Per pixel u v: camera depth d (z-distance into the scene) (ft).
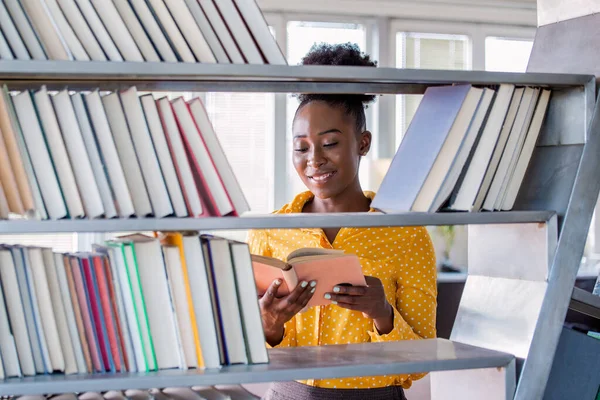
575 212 5.34
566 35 5.78
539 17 6.13
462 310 6.18
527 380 5.32
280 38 12.87
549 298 5.34
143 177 4.71
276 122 12.77
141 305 4.76
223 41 4.75
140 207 4.72
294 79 4.95
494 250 5.95
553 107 5.57
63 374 4.68
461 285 12.80
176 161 4.75
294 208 6.83
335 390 6.25
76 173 4.62
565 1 5.82
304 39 13.09
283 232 6.79
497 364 5.31
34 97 4.54
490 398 5.49
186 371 4.76
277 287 5.45
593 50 5.44
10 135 4.48
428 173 5.05
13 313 4.59
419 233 6.70
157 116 4.68
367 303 5.70
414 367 5.10
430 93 5.63
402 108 13.42
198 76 4.77
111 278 4.75
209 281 4.88
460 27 13.60
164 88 5.31
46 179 4.58
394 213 4.95
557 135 5.56
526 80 5.16
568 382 5.94
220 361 4.92
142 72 4.56
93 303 4.73
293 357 5.29
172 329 4.82
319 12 12.99
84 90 5.28
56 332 4.65
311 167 6.50
